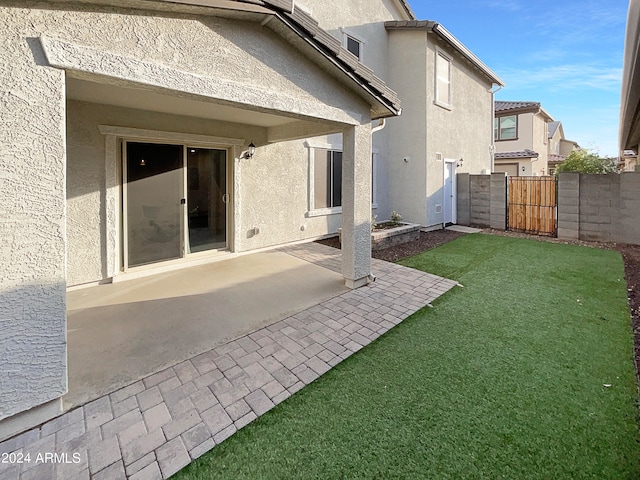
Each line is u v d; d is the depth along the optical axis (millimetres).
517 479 2545
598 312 5602
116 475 2576
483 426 3080
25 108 2811
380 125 7559
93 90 5426
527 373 3902
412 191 13398
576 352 4359
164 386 3625
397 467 2660
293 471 2635
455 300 6129
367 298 6176
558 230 12164
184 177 8180
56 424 3055
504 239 11938
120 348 4375
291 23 4500
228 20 4152
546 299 6184
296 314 5477
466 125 15836
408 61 13016
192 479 2562
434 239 11922
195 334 4777
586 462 2688
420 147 13039
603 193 11250
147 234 7672
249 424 3111
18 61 2764
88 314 5418
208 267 8164
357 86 5906
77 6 3031
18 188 2814
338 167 12141
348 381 3754
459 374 3887
